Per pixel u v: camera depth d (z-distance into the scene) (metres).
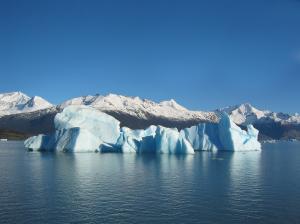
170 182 46.34
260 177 51.88
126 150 96.88
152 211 32.31
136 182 46.16
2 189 41.28
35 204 34.47
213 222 29.52
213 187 43.16
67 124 103.88
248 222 29.61
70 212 31.91
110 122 106.06
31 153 96.81
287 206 34.34
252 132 122.31
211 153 101.31
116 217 30.58
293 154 109.12
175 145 95.88
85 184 44.47
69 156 85.19
